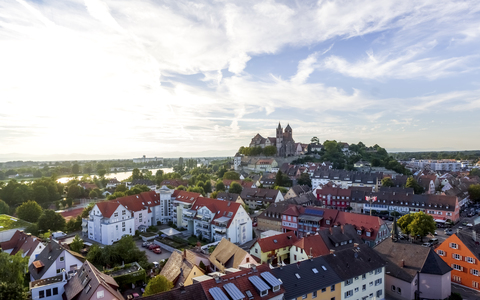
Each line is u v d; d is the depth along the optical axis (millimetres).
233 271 48156
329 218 96938
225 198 146000
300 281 48844
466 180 193375
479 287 65500
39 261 66438
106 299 43406
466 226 117375
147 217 123250
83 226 113875
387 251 69125
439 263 61156
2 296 44531
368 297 57250
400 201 135125
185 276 54219
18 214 120625
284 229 107500
